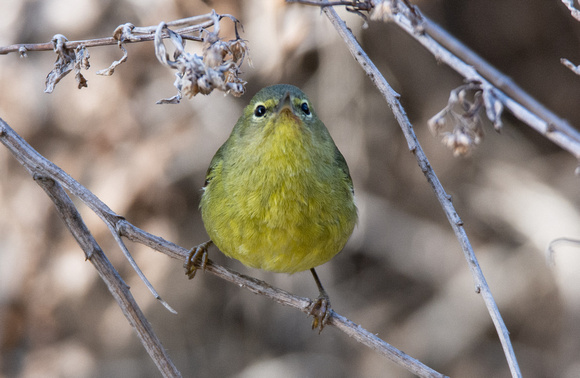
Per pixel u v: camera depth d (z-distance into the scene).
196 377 13.34
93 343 12.52
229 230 6.79
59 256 11.98
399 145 13.53
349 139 12.82
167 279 13.02
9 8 11.82
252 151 6.58
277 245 6.71
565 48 14.62
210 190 7.27
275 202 6.56
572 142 5.14
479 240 13.90
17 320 11.98
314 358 13.48
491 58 14.77
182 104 12.30
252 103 6.79
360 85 12.62
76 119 11.73
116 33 5.51
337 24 6.21
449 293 13.61
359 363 13.41
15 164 11.98
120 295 5.96
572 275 13.12
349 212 7.04
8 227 11.94
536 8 14.55
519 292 13.43
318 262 7.07
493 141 14.34
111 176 11.77
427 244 13.81
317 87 12.74
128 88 11.85
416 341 13.33
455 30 14.66
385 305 13.66
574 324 12.84
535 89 14.70
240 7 11.18
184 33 6.14
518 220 13.71
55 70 5.67
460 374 13.11
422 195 13.86
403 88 13.58
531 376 12.94
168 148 12.08
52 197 5.90
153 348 6.00
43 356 12.17
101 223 12.13
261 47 11.52
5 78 11.55
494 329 13.44
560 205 13.67
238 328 13.76
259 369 13.30
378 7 5.21
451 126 13.12
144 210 12.14
